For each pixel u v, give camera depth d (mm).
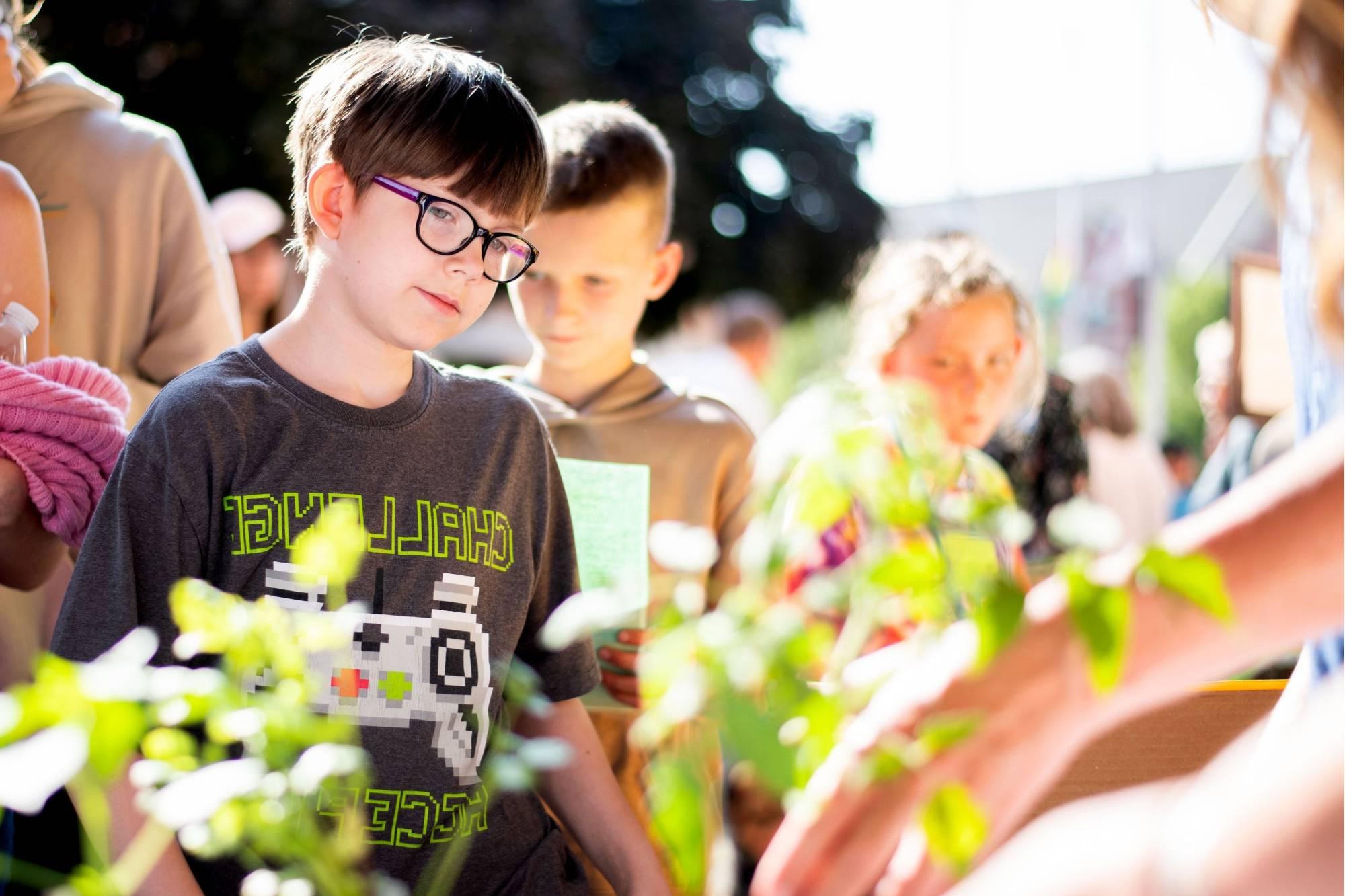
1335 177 780
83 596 1329
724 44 12109
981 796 677
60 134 2305
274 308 3867
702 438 2188
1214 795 571
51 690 592
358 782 780
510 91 1564
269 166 8055
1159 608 720
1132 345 15992
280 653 735
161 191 2346
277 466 1420
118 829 1239
